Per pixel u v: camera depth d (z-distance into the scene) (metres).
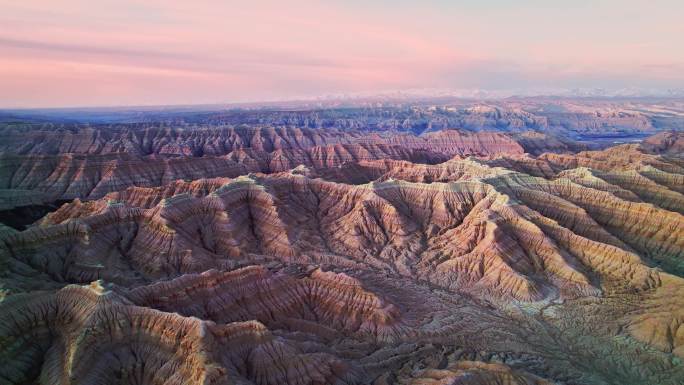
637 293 85.12
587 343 72.69
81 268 81.56
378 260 105.81
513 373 54.00
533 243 100.38
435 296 88.94
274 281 73.81
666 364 65.81
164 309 60.16
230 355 49.81
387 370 60.78
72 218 98.19
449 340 72.00
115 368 47.69
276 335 59.38
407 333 72.25
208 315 63.03
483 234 104.38
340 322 73.25
